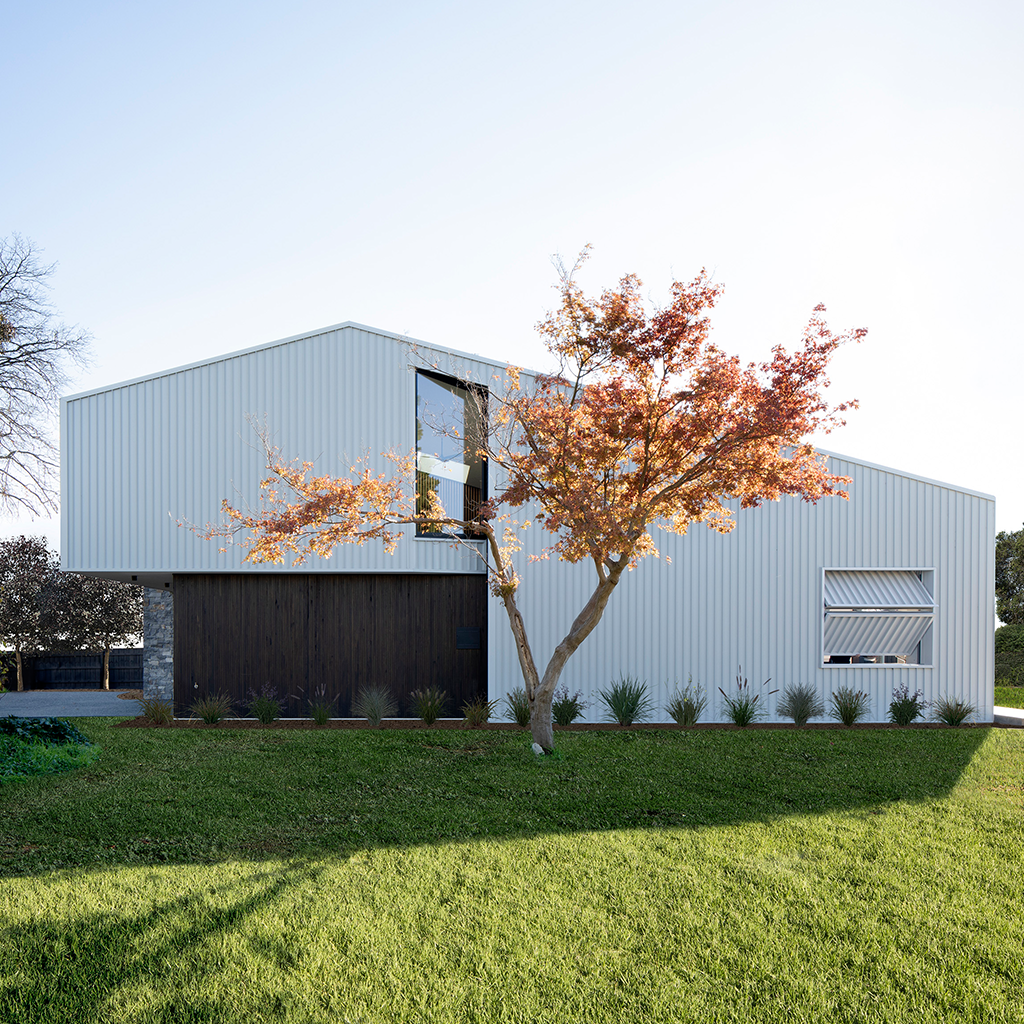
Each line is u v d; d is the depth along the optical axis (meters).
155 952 4.79
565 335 10.69
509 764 10.41
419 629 15.61
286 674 15.54
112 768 10.12
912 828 7.59
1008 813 8.15
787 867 6.41
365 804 8.37
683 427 10.30
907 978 4.56
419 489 15.47
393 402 15.44
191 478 15.31
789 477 10.26
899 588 15.85
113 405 15.40
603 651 15.38
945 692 15.73
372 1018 4.09
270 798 8.59
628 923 5.28
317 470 15.27
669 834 7.32
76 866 6.37
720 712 15.45
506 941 4.98
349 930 5.10
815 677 15.62
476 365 15.43
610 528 9.67
